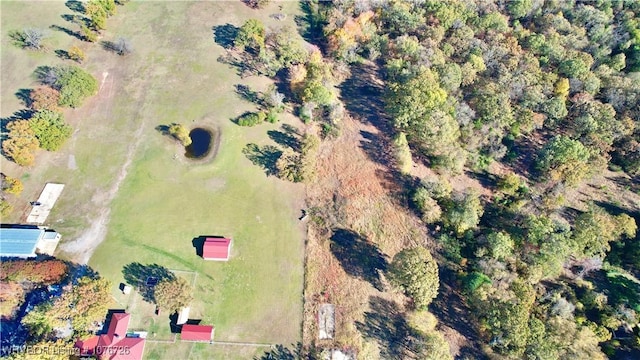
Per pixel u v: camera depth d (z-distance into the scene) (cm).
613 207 9175
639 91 10025
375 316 7469
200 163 8981
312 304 7481
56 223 7881
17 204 8038
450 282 7906
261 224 8312
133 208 8212
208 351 6875
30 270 6794
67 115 9362
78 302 6412
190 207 8356
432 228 8544
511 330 6656
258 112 9906
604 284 8069
